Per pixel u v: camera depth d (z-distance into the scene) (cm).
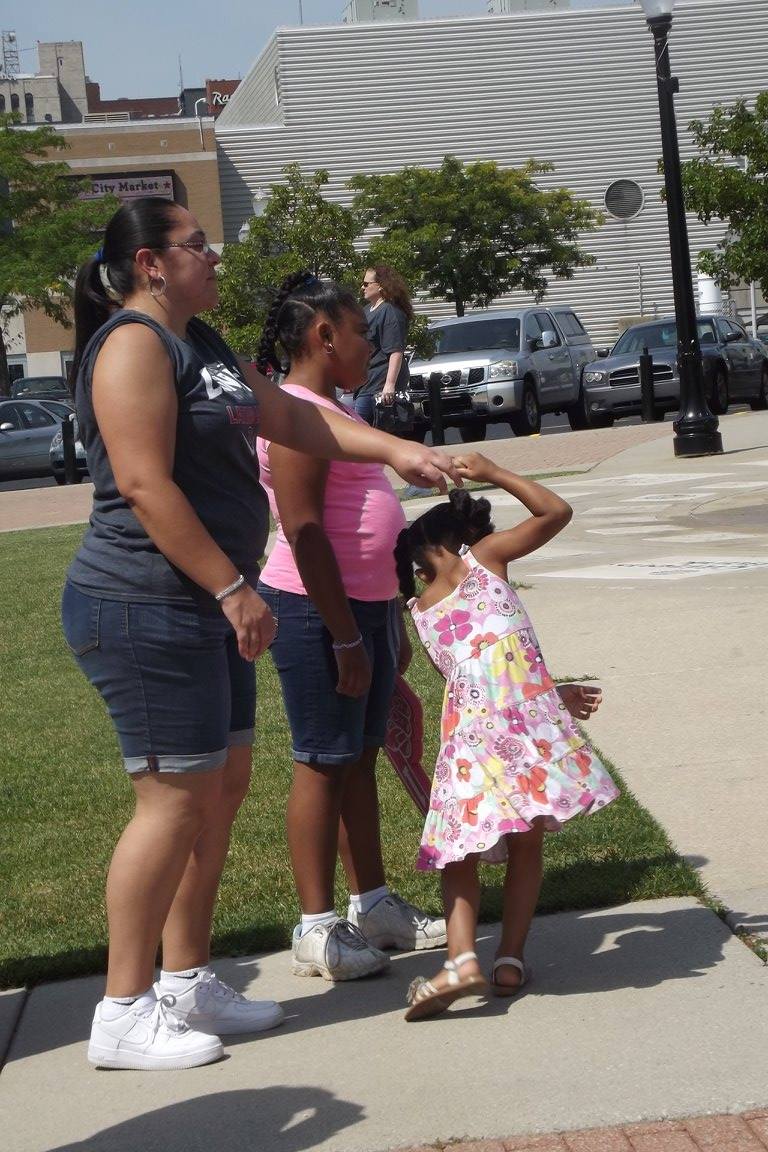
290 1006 367
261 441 383
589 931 392
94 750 641
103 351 320
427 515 371
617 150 4956
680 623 765
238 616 317
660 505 1268
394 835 487
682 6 4922
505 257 4050
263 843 489
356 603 383
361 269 2403
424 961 393
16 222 4069
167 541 314
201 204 4988
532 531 363
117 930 334
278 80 4944
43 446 2645
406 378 1145
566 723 359
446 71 4916
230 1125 301
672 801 488
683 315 1653
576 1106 294
